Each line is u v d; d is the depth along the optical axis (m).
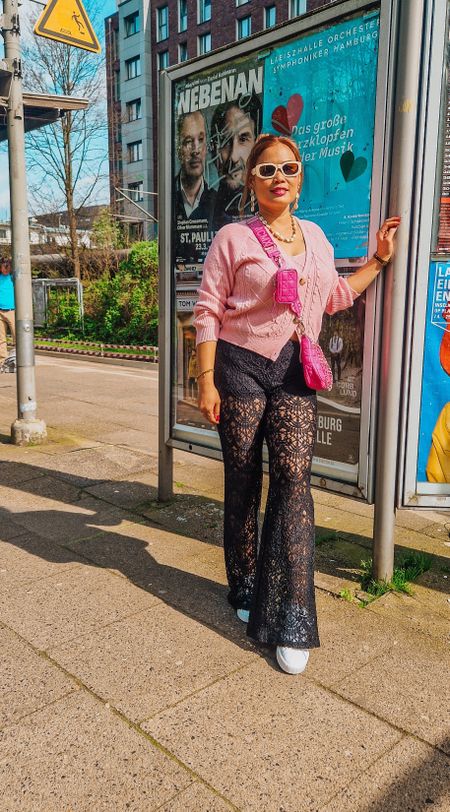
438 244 2.62
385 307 2.67
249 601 2.62
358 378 2.84
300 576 2.33
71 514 3.86
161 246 3.70
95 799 1.72
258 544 2.73
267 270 2.23
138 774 1.81
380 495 2.81
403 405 2.74
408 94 2.49
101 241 23.52
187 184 3.54
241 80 3.18
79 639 2.48
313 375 2.27
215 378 2.43
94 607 2.73
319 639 2.47
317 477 3.04
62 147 22.27
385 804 1.72
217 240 2.35
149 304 17.78
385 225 2.56
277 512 2.34
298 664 2.27
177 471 4.84
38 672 2.27
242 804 1.71
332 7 2.72
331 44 2.77
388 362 2.68
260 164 2.26
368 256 2.73
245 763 1.85
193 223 3.54
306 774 1.82
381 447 2.77
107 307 19.17
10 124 5.07
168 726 2.00
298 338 2.31
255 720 2.04
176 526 3.68
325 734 1.98
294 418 2.33
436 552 3.37
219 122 3.32
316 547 3.40
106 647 2.43
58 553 3.28
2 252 23.39
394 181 2.58
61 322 20.38
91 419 6.70
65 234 23.66
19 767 1.83
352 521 3.83
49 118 5.56
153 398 8.17
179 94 3.51
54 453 5.21
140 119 36.62
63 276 24.53
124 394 8.47
